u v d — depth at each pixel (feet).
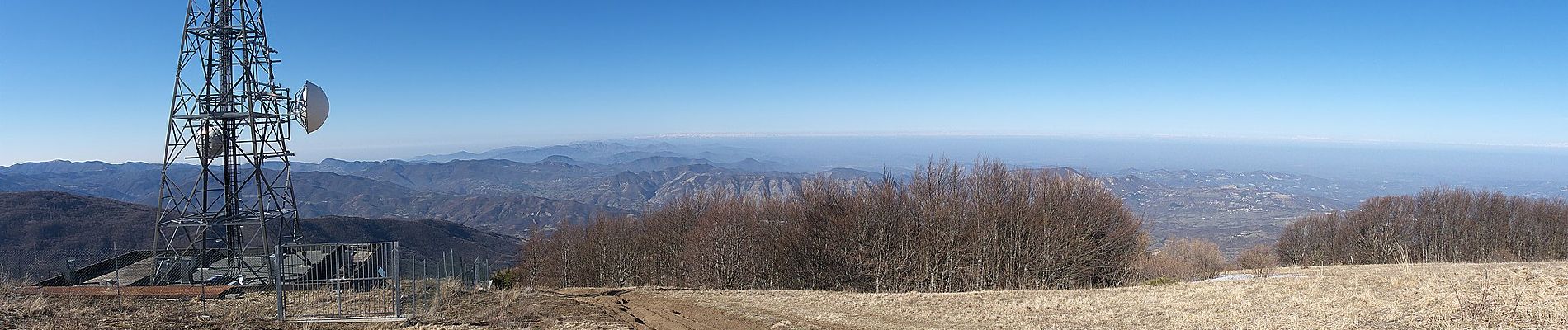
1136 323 59.57
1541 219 194.90
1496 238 195.52
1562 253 186.19
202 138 85.66
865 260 151.02
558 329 56.39
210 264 88.48
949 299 81.76
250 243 96.53
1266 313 57.77
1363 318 50.52
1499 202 201.05
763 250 167.02
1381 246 204.33
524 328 55.36
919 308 75.72
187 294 64.49
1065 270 144.97
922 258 150.41
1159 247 171.42
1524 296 51.72
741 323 69.36
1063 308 70.85
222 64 85.66
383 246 73.05
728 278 164.76
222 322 50.78
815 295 93.25
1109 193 162.61
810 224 158.81
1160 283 107.65
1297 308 58.85
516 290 95.71
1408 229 205.05
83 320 46.91
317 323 52.85
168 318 50.55
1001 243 148.15
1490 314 46.70
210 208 89.76
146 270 88.58
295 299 65.26
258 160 88.07
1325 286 67.92
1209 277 104.88
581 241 196.95
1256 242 374.22
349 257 74.54
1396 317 49.57
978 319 66.74
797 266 159.12
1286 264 202.69
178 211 85.25
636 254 189.78
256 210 89.71
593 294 102.73
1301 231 226.99
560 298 83.71
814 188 166.71
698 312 77.71
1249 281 79.41
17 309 48.19
